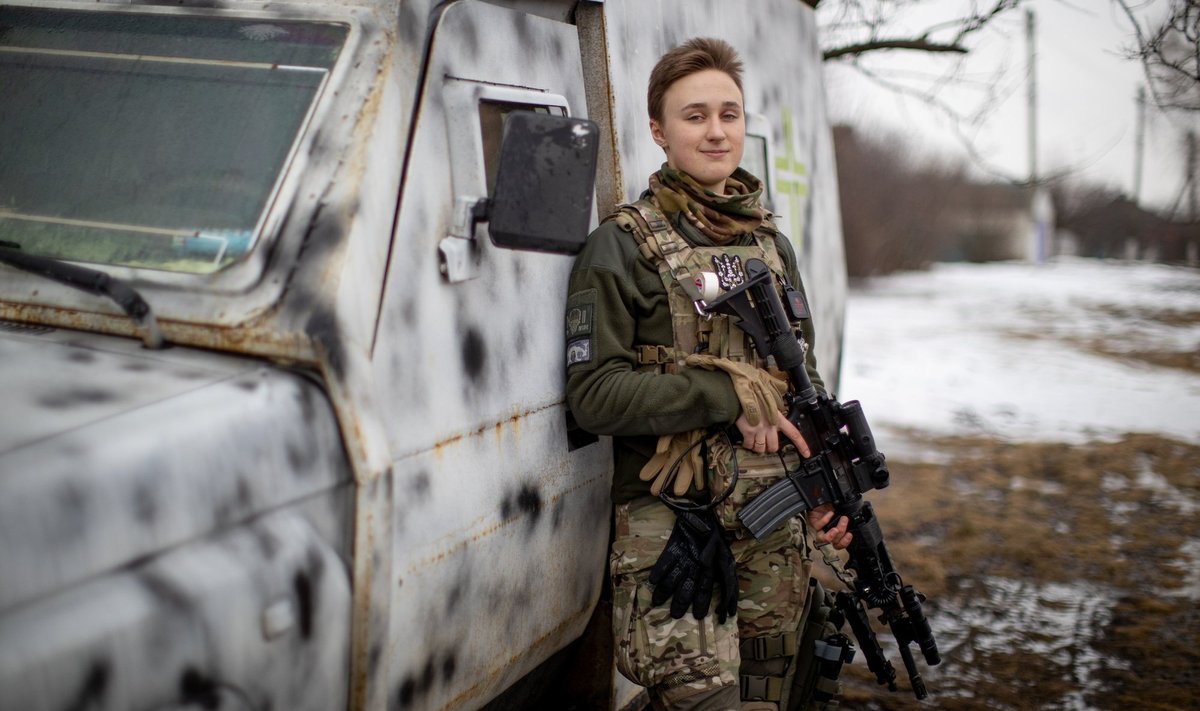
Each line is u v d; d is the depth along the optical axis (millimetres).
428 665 1843
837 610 2635
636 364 2270
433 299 1856
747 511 2209
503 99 2092
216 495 1407
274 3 1951
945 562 4703
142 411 1407
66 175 1889
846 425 2348
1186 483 5895
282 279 1638
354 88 1795
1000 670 3678
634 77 2629
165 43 1985
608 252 2250
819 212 4180
